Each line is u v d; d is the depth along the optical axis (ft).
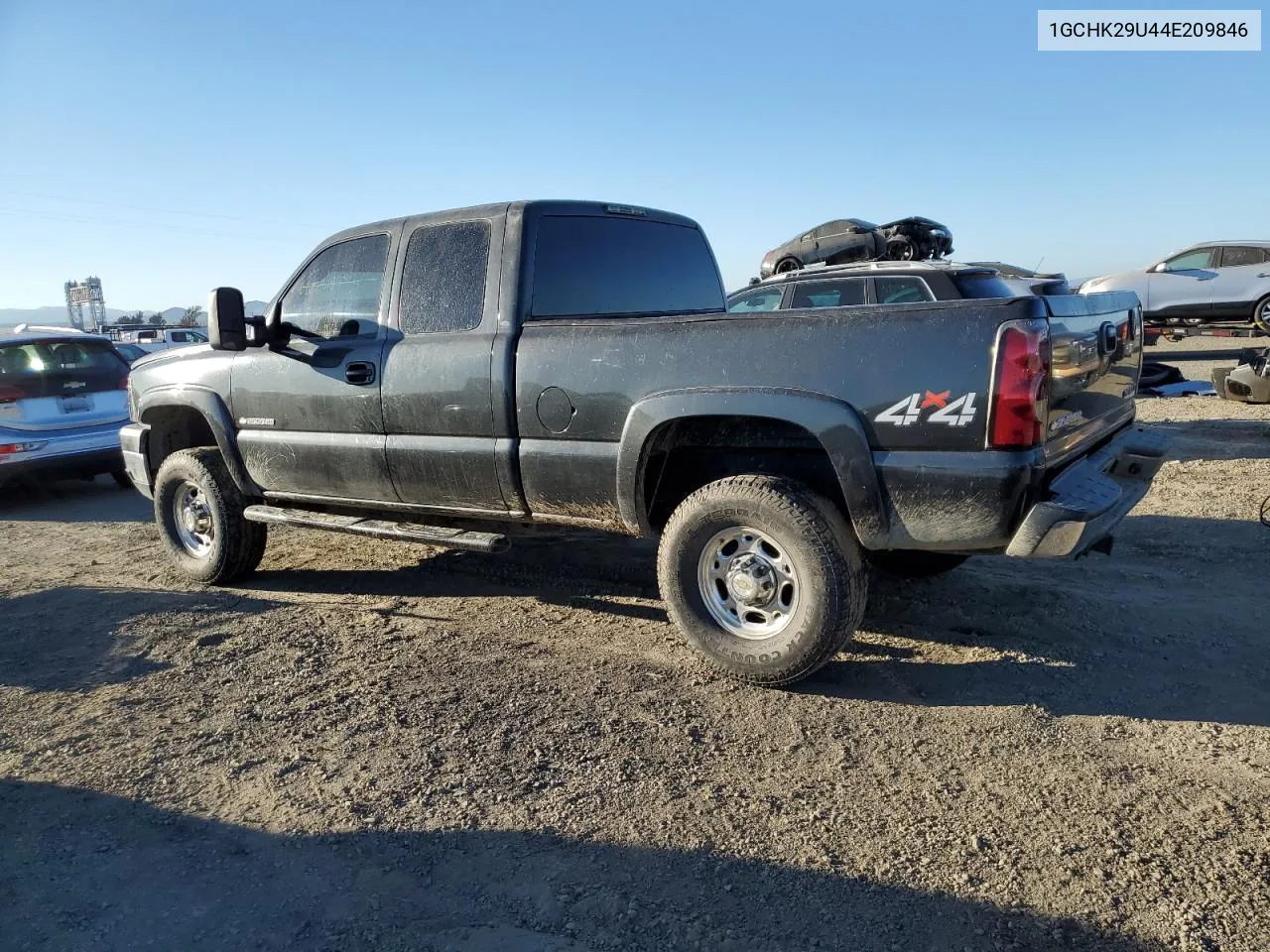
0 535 24.59
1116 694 11.82
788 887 8.09
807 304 30.40
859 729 11.02
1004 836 8.76
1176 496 22.52
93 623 15.43
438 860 8.60
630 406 12.50
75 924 7.77
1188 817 8.99
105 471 30.42
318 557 19.88
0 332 30.40
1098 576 16.67
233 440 17.12
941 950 7.28
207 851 8.81
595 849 8.71
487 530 15.58
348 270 15.89
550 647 13.94
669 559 12.54
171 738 11.16
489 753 10.60
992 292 28.30
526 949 7.38
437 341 14.33
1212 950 7.17
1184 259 54.49
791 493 11.66
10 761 10.69
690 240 17.49
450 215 14.74
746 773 10.07
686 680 12.55
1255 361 36.24
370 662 13.43
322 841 8.92
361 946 7.47
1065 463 11.70
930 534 11.04
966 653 13.25
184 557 18.47
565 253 14.56
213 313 15.28
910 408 10.85
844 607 11.44
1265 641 13.37
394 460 14.93
